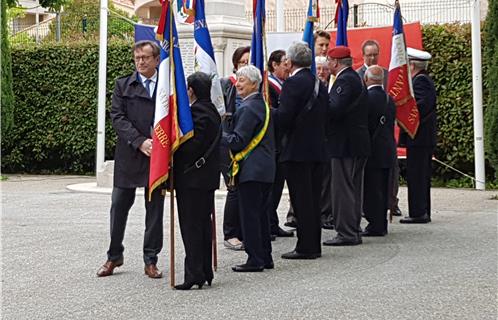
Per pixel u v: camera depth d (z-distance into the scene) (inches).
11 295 302.8
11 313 277.3
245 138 332.5
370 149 410.3
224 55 568.4
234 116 338.3
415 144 473.1
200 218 309.4
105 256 377.1
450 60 661.9
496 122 566.3
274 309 278.7
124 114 334.0
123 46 783.1
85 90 809.5
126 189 332.8
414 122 467.5
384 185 436.1
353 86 396.8
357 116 401.7
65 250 392.5
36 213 518.0
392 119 436.5
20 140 839.1
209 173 307.9
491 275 330.3
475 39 623.5
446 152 671.8
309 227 367.9
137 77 334.6
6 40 794.2
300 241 370.0
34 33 1185.4
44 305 287.6
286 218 488.7
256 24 380.5
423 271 339.6
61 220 486.9
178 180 307.6
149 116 330.6
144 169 330.3
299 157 359.9
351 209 405.1
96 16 1177.4
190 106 307.7
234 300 292.2
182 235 311.1
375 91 426.0
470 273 334.3
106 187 653.9
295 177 364.8
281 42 534.0
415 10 813.9
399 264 355.6
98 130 661.3
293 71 362.0
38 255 380.8
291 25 945.5
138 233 438.9
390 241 416.5
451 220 486.9
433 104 474.6
